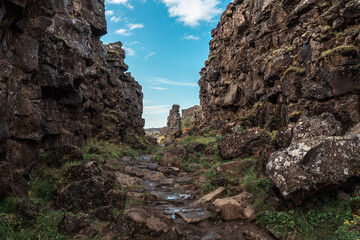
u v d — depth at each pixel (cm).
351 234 380
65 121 1006
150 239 438
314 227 448
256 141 995
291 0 1271
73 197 541
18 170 538
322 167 482
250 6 1817
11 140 539
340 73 838
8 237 365
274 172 537
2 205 450
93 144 1330
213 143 1351
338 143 493
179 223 517
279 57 1211
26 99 587
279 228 467
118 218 481
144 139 2545
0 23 460
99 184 567
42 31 645
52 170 699
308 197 502
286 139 720
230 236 468
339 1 966
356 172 455
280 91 1227
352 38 849
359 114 792
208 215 552
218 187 722
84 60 1026
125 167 1025
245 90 1695
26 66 594
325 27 963
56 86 817
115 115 1927
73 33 972
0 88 452
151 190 782
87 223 445
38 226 419
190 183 862
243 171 817
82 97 1142
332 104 869
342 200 473
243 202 592
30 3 547
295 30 1179
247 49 1762
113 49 2281
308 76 974
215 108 2394
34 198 529
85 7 1402
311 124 650
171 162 1146
